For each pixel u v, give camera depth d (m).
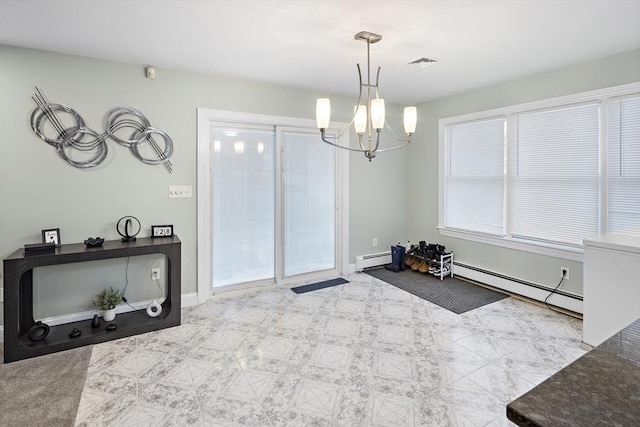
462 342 2.75
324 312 3.37
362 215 4.75
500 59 3.06
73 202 2.99
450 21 2.33
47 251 2.68
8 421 1.88
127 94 3.16
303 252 4.34
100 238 2.97
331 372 2.34
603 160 3.05
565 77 3.26
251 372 2.34
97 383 2.22
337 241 4.59
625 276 2.38
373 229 4.86
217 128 3.69
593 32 2.51
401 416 1.91
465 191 4.31
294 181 4.21
